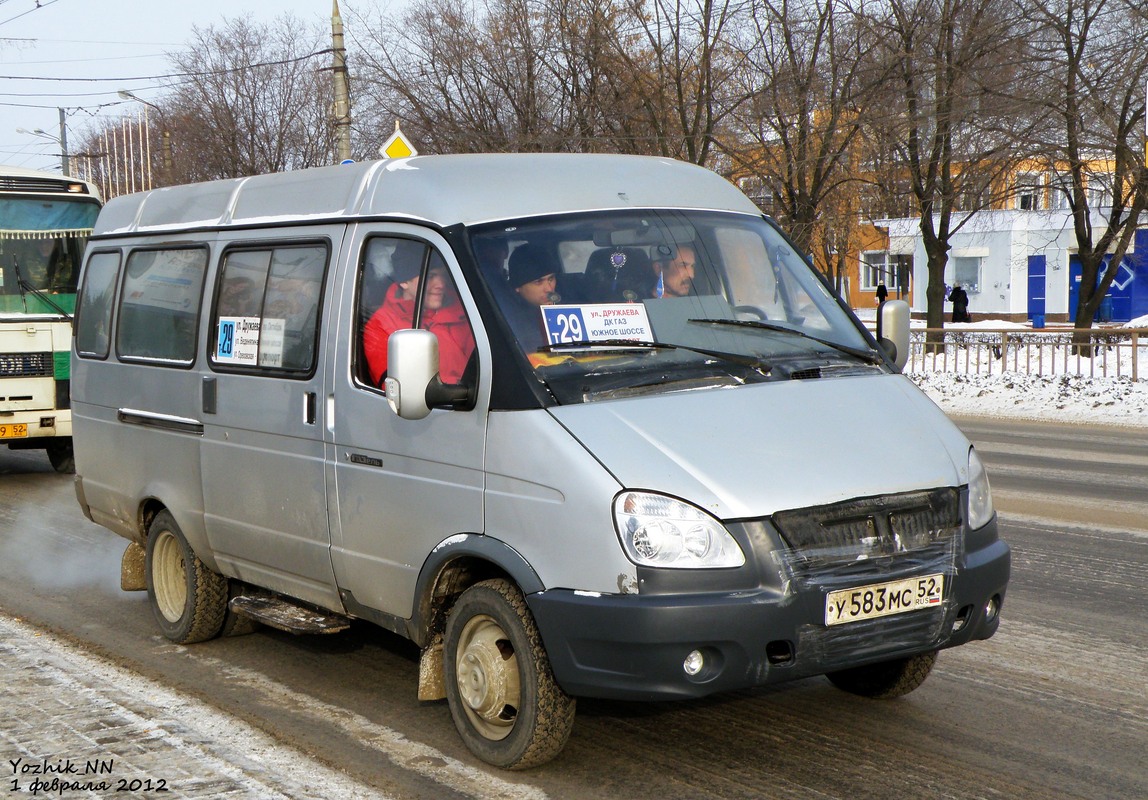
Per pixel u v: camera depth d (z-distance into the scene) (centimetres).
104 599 747
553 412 428
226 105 4825
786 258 536
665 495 399
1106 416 1803
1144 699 524
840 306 532
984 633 453
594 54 3183
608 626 397
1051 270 4703
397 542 484
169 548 654
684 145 3134
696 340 471
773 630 396
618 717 504
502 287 458
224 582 629
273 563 565
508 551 430
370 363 500
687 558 394
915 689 532
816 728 491
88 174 6656
